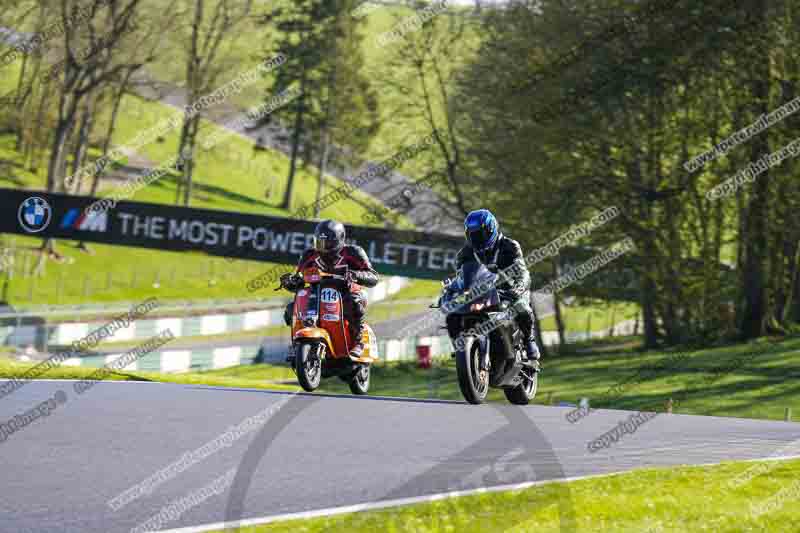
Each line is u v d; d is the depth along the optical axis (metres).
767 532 14.98
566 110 89.88
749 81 85.44
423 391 81.56
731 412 61.91
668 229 94.44
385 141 115.00
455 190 105.25
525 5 95.31
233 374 97.06
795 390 68.44
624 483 17.66
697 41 83.19
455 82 102.62
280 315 131.00
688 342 99.62
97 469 16.62
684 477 18.81
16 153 188.00
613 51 87.00
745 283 99.12
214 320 117.56
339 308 29.98
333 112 192.62
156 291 140.50
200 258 163.25
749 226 91.56
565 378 84.00
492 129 97.38
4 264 133.50
